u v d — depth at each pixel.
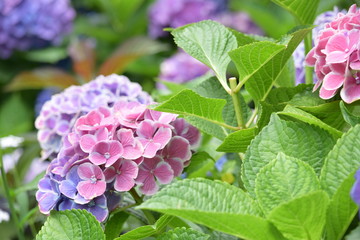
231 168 1.52
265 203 1.14
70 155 1.30
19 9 3.31
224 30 1.33
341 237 1.15
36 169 1.86
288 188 1.14
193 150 1.35
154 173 1.29
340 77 1.24
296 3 1.37
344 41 1.24
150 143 1.28
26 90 3.28
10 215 1.76
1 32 3.31
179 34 1.34
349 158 1.15
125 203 1.34
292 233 1.12
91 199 1.27
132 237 1.24
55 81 2.60
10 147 1.75
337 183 1.14
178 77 2.68
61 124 1.46
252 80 1.32
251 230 1.12
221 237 1.27
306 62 1.29
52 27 3.33
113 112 1.32
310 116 1.23
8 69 3.44
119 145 1.27
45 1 3.33
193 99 1.25
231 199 1.14
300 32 1.27
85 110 1.44
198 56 1.32
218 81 1.38
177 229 1.21
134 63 3.06
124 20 3.47
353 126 1.21
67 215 1.23
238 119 1.31
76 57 2.64
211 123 1.34
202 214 1.10
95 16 3.69
